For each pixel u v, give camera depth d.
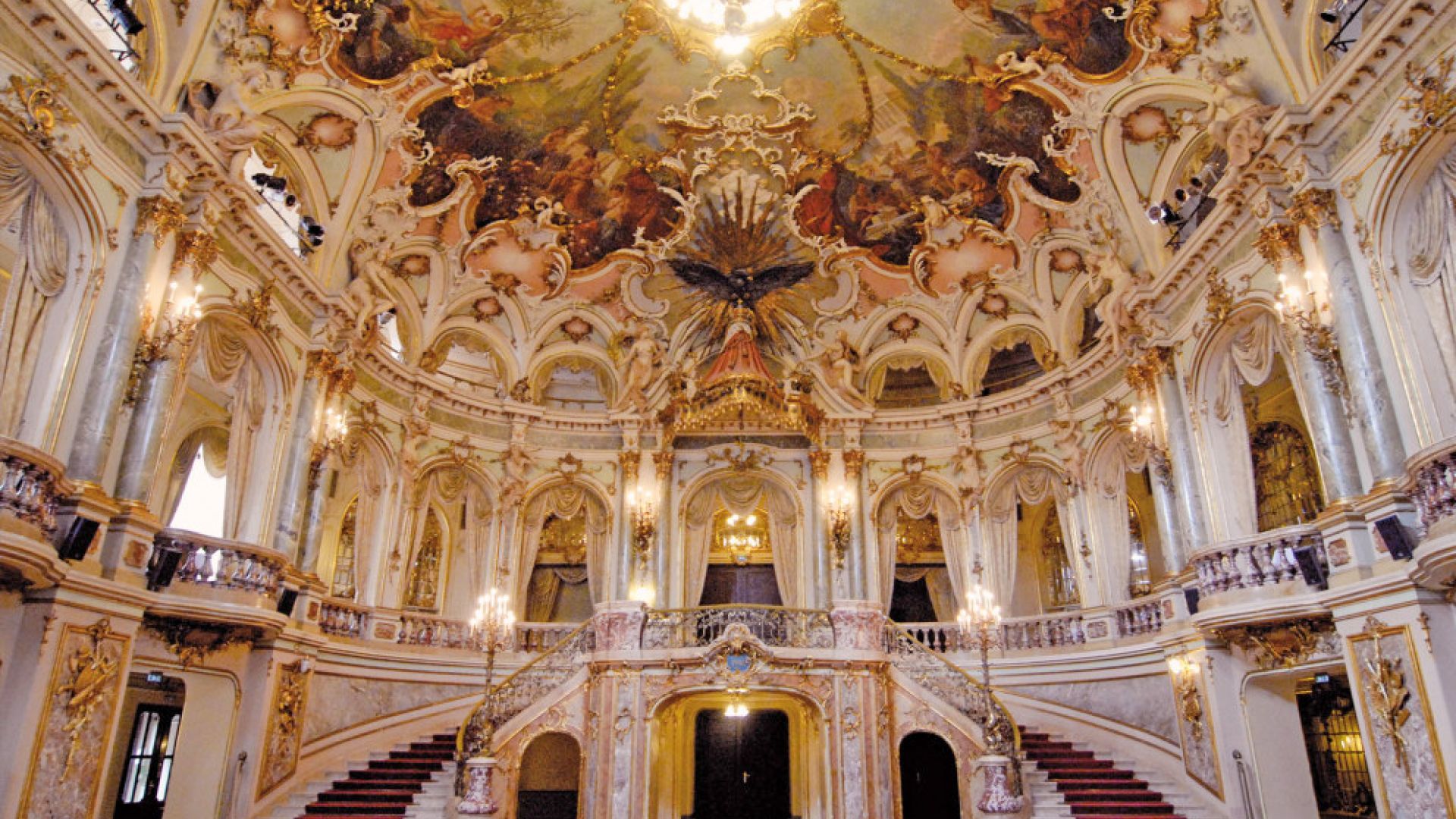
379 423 15.92
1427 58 8.66
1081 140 14.65
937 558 20.30
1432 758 8.11
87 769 8.66
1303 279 10.23
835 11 14.76
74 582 8.46
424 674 15.11
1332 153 10.04
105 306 9.45
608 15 14.62
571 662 14.61
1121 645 14.41
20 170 8.63
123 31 10.18
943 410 18.48
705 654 13.95
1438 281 8.83
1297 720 11.21
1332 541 9.52
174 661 10.46
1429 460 7.88
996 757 12.57
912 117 16.19
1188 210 13.73
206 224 10.70
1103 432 15.80
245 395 12.43
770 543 19.97
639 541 17.91
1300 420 14.70
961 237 17.69
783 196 17.98
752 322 19.39
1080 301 16.97
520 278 18.38
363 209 15.07
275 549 12.37
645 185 17.83
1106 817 11.65
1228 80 11.08
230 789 10.98
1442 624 8.23
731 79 16.02
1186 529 12.68
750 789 17.80
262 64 12.02
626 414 18.73
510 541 17.66
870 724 13.71
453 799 12.38
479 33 14.09
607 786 13.39
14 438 8.34
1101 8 12.73
